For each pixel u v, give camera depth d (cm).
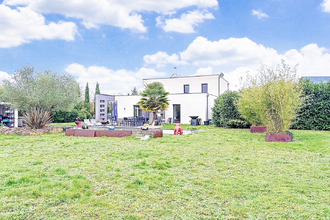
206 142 797
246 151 632
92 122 1666
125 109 2262
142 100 1723
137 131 976
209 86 2278
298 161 512
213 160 525
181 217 258
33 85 1145
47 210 271
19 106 1147
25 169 436
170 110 2066
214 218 255
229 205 288
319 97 1242
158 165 469
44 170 433
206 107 1947
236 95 1409
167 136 982
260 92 873
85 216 258
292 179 385
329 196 314
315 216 259
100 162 500
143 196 315
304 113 1259
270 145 724
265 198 307
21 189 331
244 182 371
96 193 324
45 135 1040
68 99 1230
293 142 775
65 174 409
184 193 325
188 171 435
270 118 848
